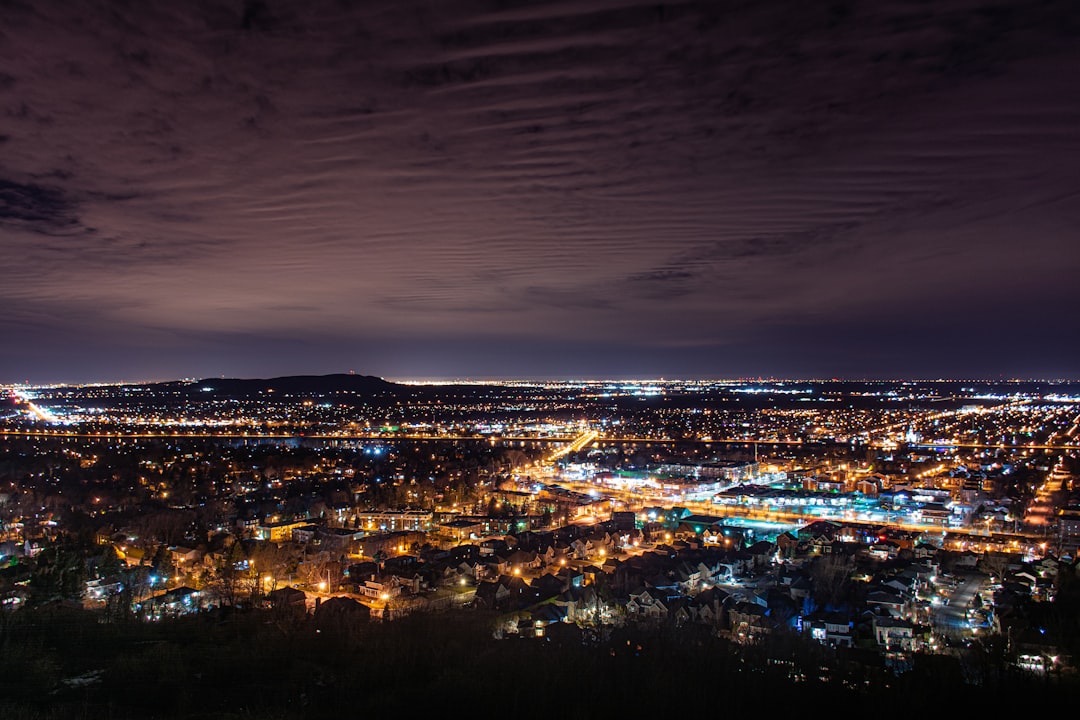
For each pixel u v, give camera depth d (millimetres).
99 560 145000
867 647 109312
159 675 83562
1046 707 79000
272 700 78750
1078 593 120688
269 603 126750
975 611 127438
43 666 84375
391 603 133375
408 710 76375
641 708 77688
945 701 81500
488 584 140125
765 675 88625
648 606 126750
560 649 96312
